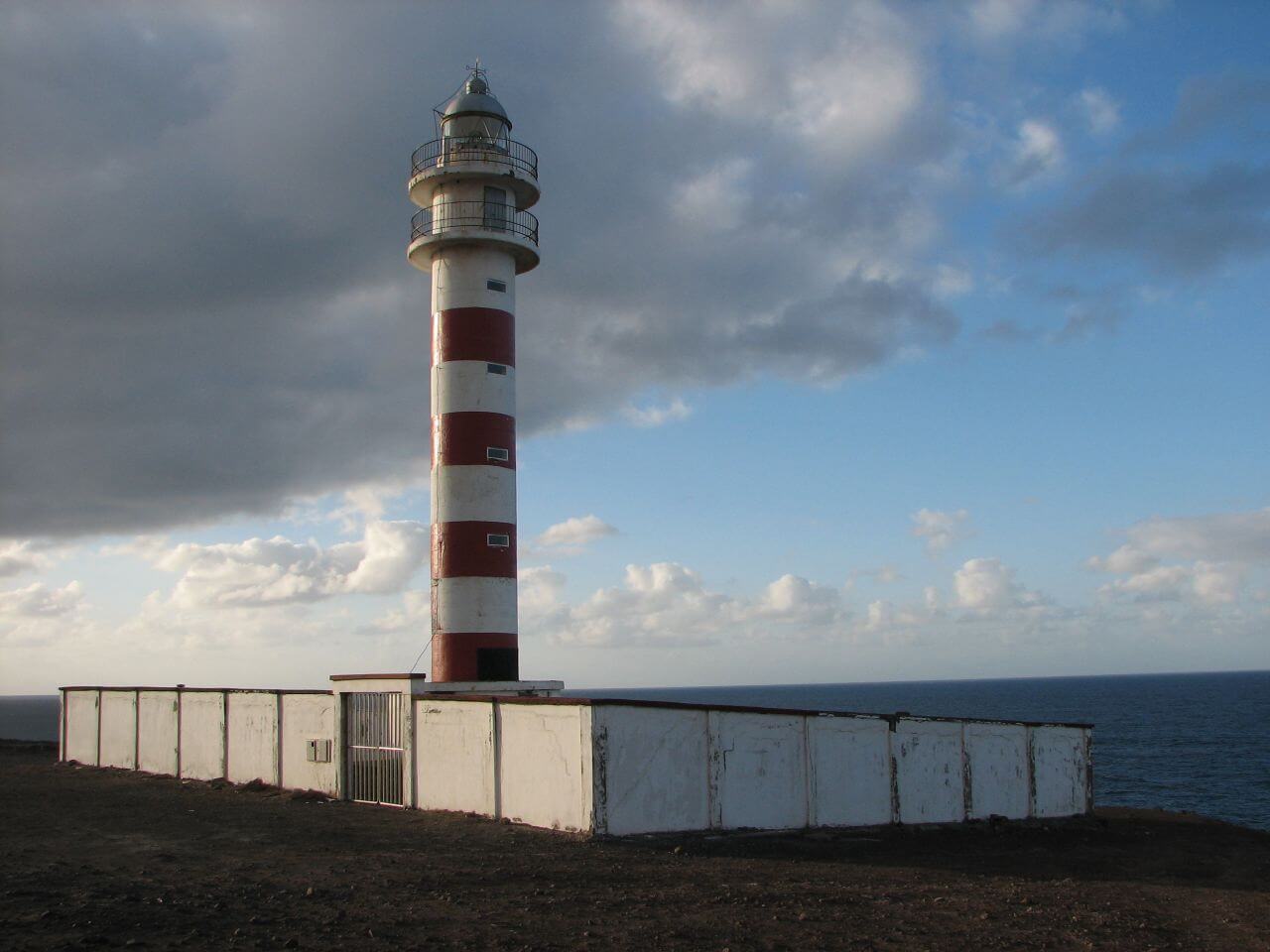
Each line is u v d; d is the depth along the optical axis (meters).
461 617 32.78
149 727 39.59
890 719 29.72
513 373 35.09
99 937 12.99
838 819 27.89
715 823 25.19
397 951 13.15
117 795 31.23
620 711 23.70
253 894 16.12
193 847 21.12
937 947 14.83
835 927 15.71
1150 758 94.69
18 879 16.73
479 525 33.25
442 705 27.59
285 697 32.91
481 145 35.97
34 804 28.62
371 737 29.84
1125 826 34.88
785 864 22.25
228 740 35.31
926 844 27.80
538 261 36.38
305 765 31.61
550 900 16.59
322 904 15.66
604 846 22.31
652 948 13.88
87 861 19.12
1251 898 21.28
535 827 24.42
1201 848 30.97
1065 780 34.78
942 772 30.92
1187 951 15.70
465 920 14.99
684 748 24.86
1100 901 19.64
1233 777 78.44
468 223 34.88
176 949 12.77
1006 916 17.33
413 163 36.47
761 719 26.59
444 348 34.41
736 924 15.49
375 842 22.20
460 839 22.77
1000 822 31.62
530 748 24.86
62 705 45.47
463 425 33.72
